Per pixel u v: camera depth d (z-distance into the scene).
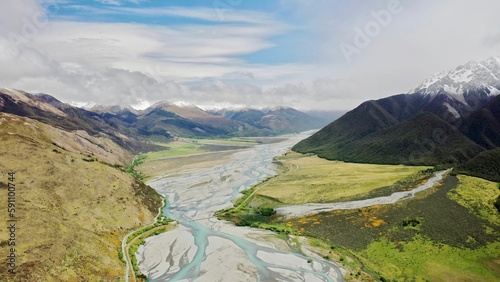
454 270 93.94
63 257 90.12
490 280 89.44
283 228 129.88
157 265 102.69
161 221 139.25
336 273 96.06
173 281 93.06
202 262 103.56
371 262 101.88
